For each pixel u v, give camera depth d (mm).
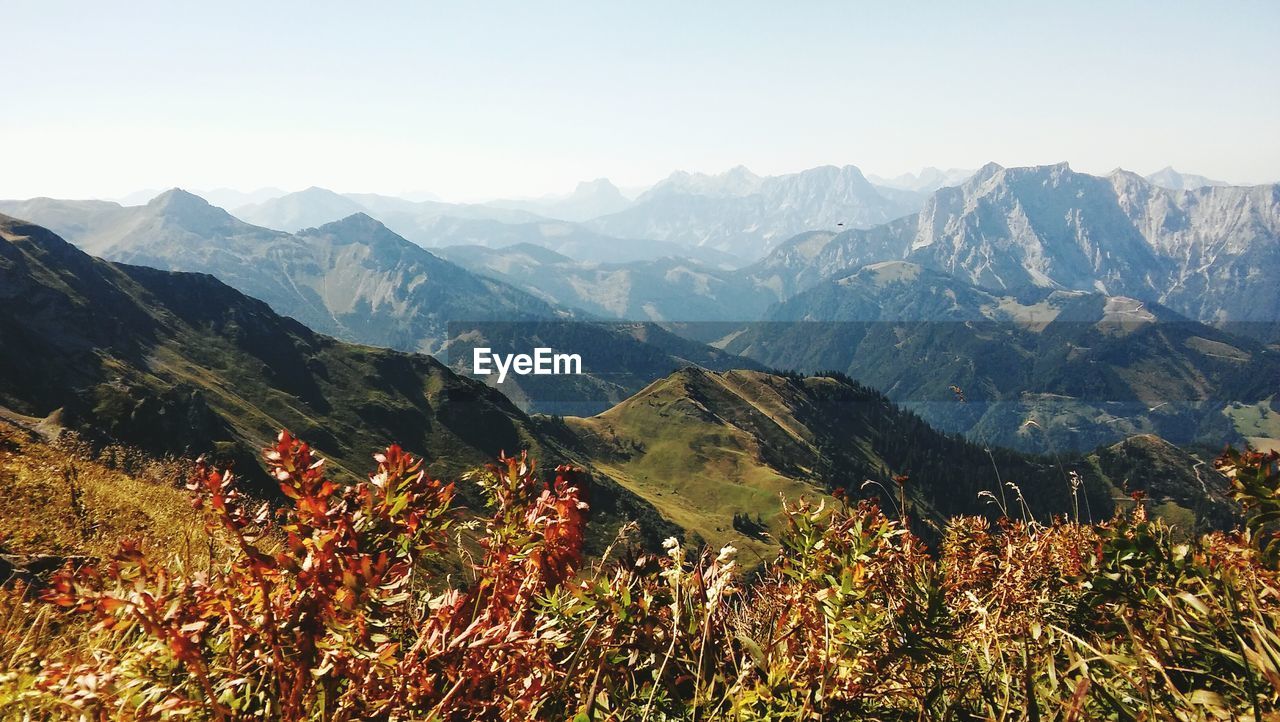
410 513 2160
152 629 1842
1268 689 2188
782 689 2436
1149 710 2084
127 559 1951
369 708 2039
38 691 2047
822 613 2428
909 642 2311
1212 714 2092
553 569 2418
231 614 1979
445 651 2137
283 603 1978
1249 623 2129
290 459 2037
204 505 1997
